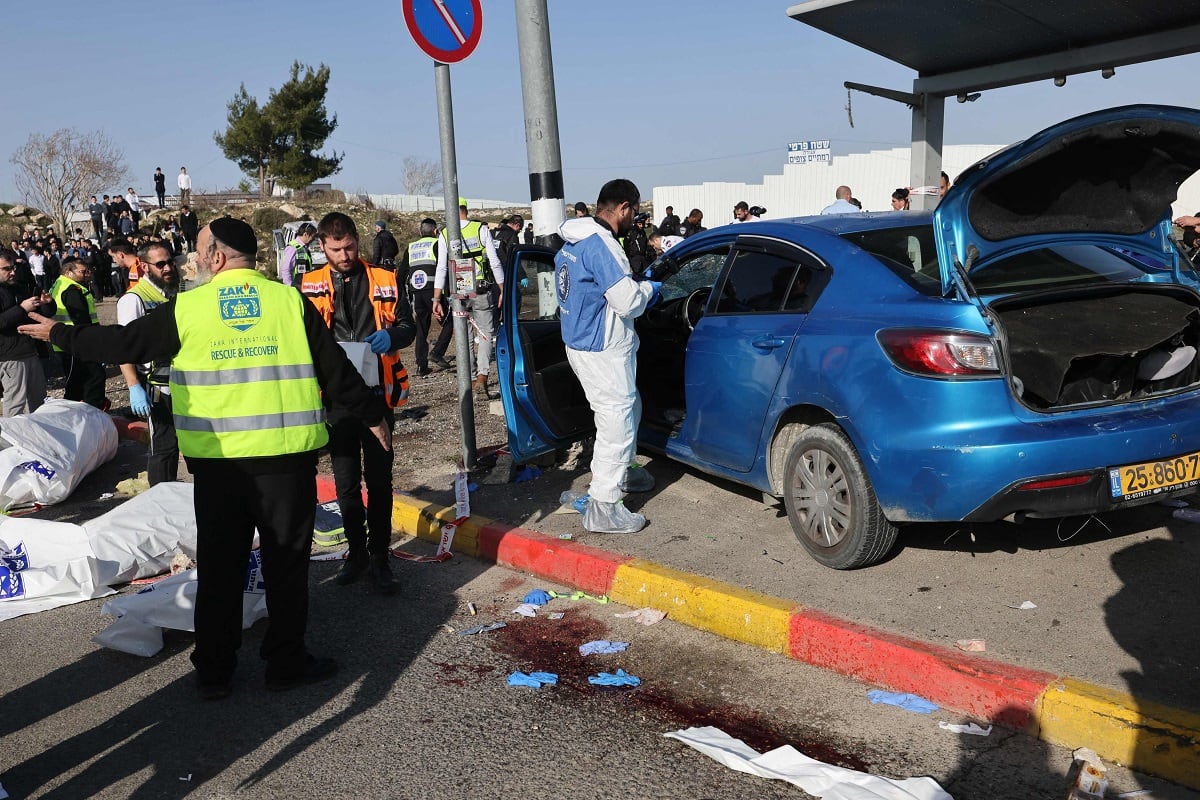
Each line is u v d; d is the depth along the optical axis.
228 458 3.72
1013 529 4.86
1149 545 4.50
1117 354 3.90
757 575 4.55
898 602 4.15
